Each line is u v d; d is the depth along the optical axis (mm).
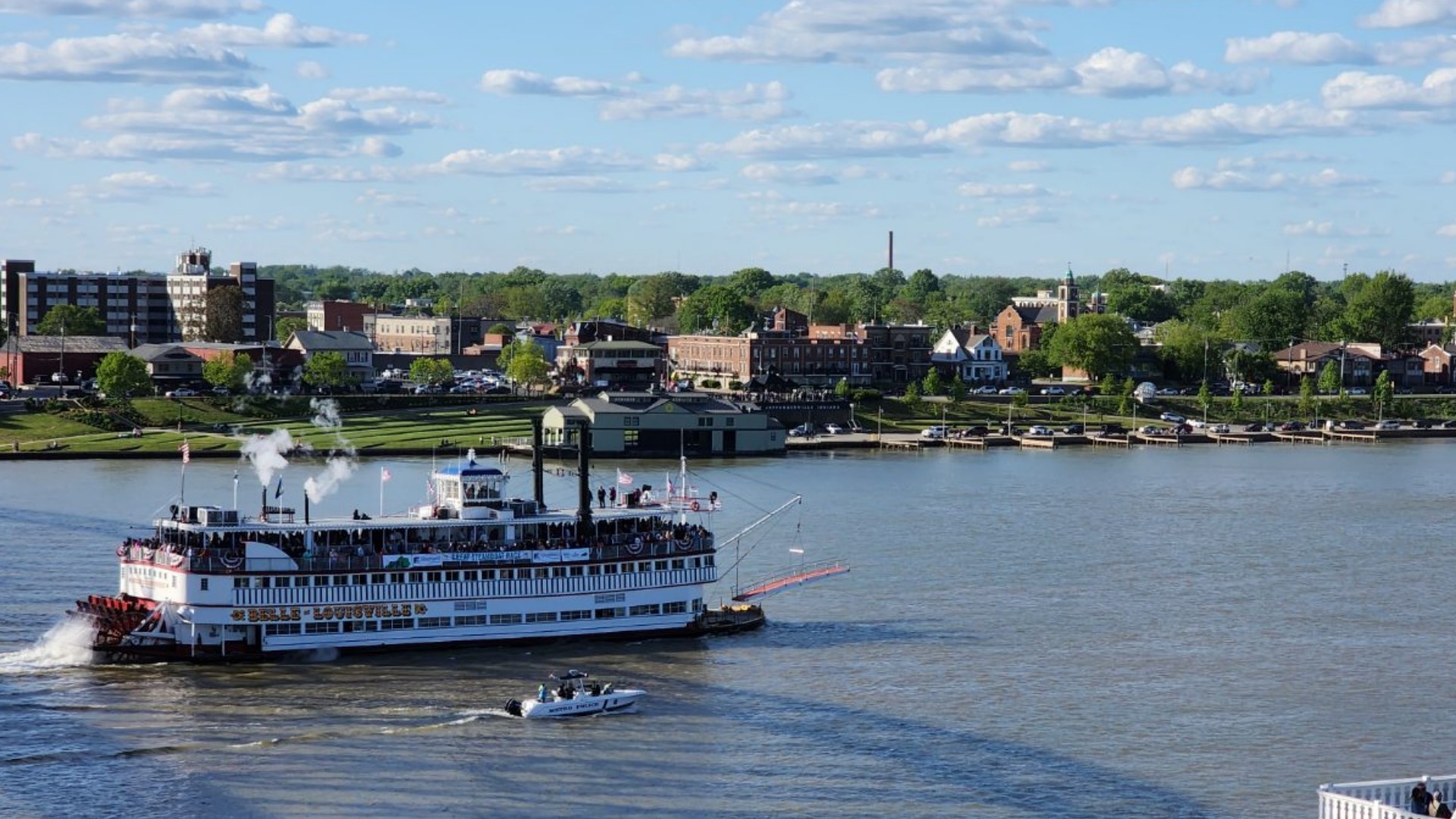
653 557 153500
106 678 137375
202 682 136750
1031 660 147125
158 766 116500
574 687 130875
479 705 131125
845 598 172625
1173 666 145875
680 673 141500
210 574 141000
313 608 143750
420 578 146625
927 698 134375
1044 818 108562
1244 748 122750
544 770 116562
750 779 115188
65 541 195000
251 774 115250
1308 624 163250
